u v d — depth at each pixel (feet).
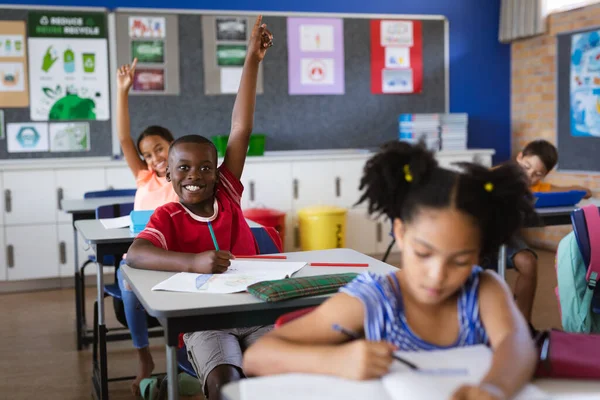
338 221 16.94
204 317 4.95
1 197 15.65
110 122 17.12
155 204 9.95
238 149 7.50
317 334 3.53
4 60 16.34
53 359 10.92
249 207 17.07
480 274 3.73
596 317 8.27
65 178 15.97
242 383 3.06
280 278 5.68
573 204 10.70
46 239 15.98
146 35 17.25
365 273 3.74
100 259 8.05
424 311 3.54
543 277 15.65
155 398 8.59
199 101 17.80
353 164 17.75
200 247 6.67
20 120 16.55
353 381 3.06
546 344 3.44
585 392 3.13
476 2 19.79
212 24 17.71
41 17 16.47
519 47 19.84
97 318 9.70
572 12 17.80
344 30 18.71
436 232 3.17
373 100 19.12
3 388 9.62
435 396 2.77
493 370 3.03
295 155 17.67
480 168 3.34
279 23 18.21
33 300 15.05
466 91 19.93
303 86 18.52
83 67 16.84
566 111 18.25
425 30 19.40
